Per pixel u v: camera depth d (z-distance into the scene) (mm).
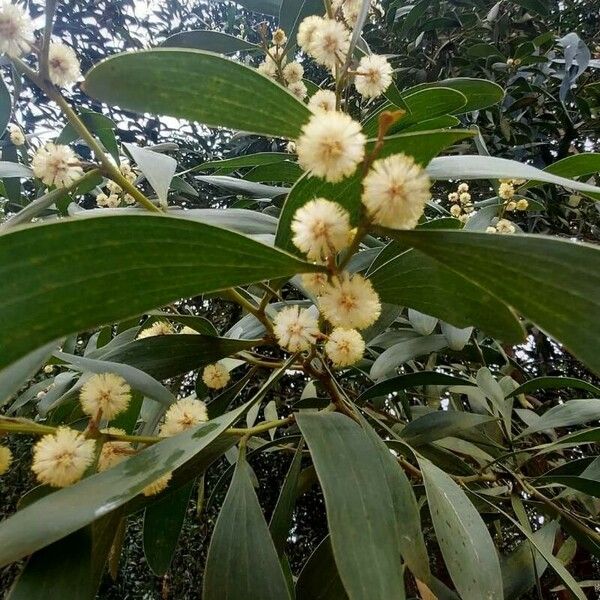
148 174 149
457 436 253
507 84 407
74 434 104
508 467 250
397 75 437
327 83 411
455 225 170
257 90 102
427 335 223
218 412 182
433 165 128
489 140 417
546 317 75
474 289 113
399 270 123
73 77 138
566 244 73
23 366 113
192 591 431
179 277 82
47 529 80
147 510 172
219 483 231
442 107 159
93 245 75
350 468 99
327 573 130
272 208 276
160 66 98
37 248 73
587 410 220
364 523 91
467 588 112
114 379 122
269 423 131
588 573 347
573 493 237
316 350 139
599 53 473
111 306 80
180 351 162
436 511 123
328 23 153
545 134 434
